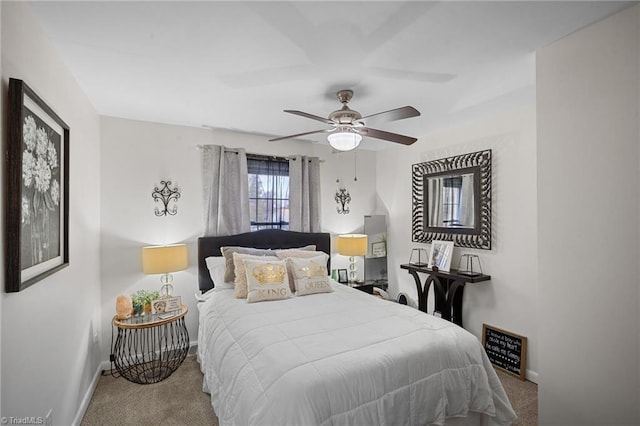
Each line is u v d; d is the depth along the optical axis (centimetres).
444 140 359
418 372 170
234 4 141
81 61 191
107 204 296
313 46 177
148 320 269
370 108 277
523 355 279
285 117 303
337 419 141
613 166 152
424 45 176
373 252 438
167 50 180
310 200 403
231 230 352
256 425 136
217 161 342
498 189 304
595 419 158
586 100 161
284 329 199
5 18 120
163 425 212
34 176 139
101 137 294
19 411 127
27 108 132
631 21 146
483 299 316
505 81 224
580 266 164
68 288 191
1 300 114
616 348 151
